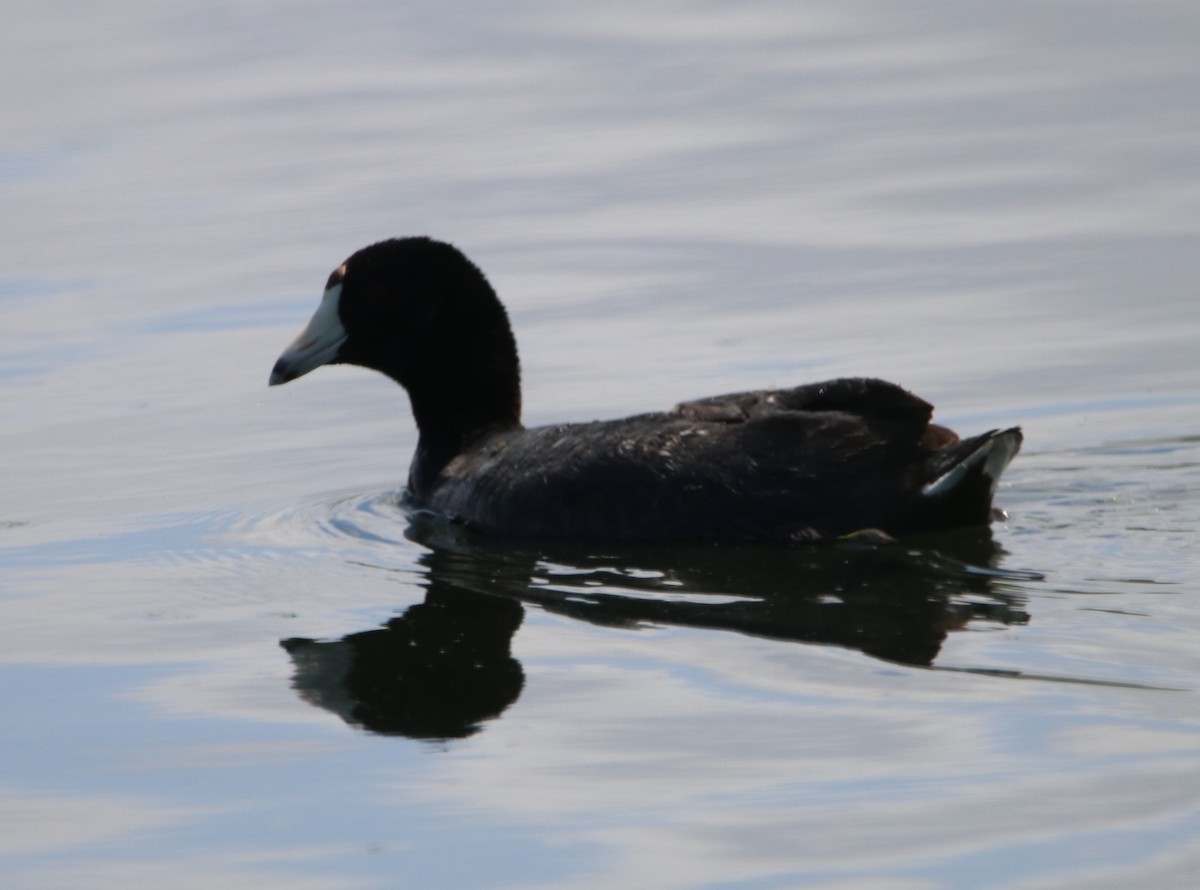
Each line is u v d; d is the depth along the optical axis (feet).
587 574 35.81
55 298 63.62
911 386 50.08
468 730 27.76
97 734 28.32
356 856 23.53
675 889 22.24
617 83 92.27
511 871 22.91
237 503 43.50
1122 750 25.39
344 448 48.32
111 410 52.19
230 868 23.38
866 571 34.83
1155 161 72.43
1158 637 30.25
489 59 99.76
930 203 69.10
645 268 63.36
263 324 59.52
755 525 36.73
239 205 74.49
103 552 39.60
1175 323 54.24
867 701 27.86
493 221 70.03
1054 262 61.05
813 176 73.82
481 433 44.04
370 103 91.45
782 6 107.24
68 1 124.88
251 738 27.86
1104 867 22.12
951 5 104.37
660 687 29.12
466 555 37.93
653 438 38.11
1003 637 30.53
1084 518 38.37
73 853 24.03
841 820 23.85
